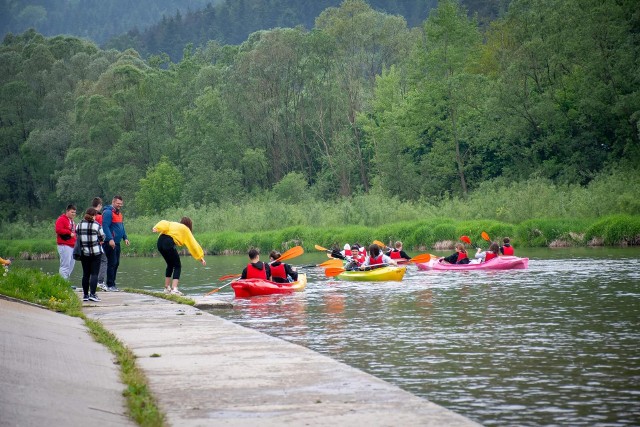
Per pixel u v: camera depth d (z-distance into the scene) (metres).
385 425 6.25
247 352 9.64
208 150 77.25
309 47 78.75
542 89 60.59
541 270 23.86
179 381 7.97
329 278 24.52
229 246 50.28
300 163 82.06
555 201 44.38
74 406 6.56
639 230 35.78
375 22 81.81
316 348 10.80
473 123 64.06
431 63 66.06
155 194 76.19
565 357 9.77
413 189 66.12
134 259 49.00
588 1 56.28
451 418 6.47
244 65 80.12
